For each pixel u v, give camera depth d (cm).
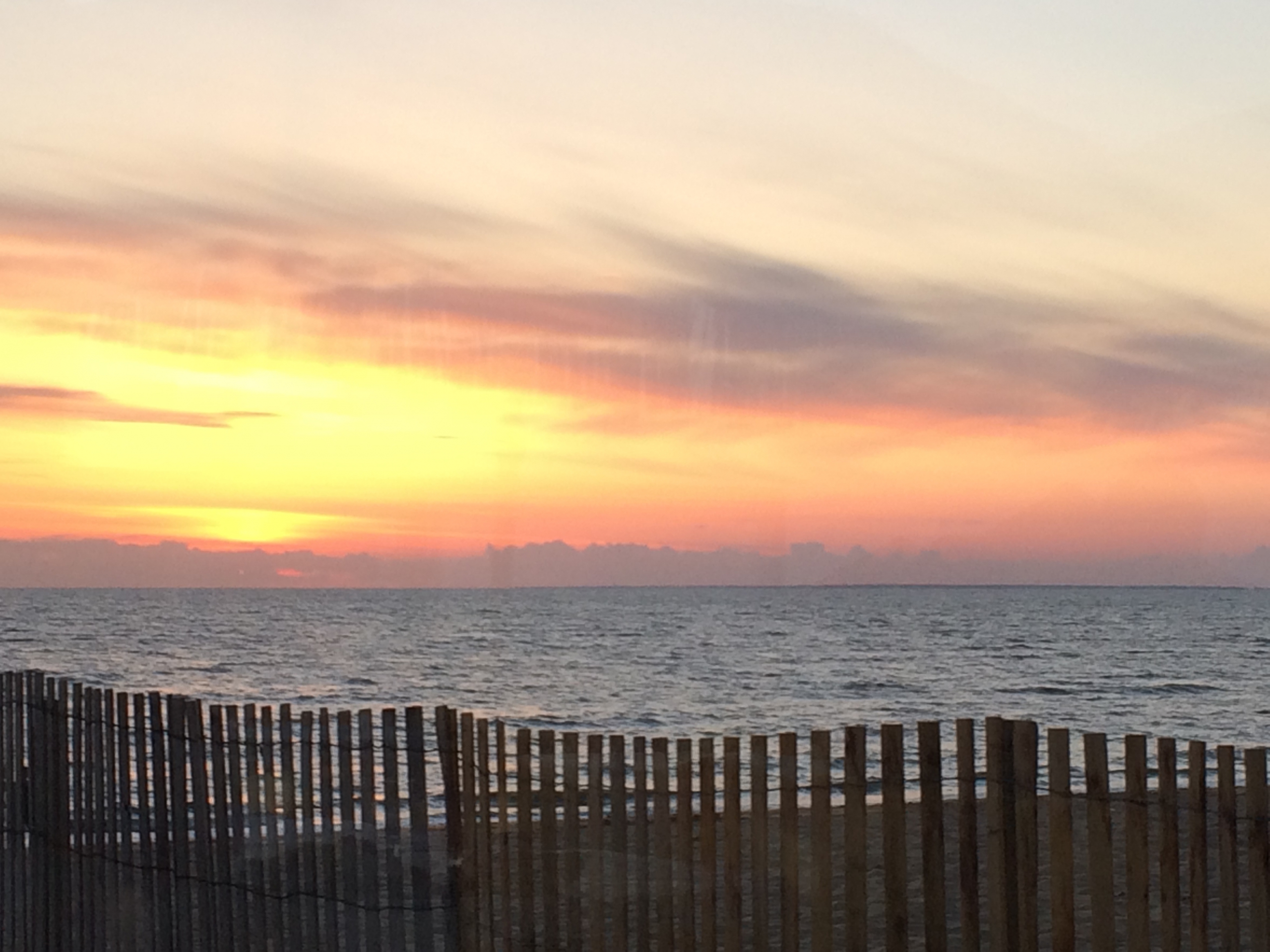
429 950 431
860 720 1764
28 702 585
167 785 507
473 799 426
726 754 372
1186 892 609
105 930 530
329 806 452
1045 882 660
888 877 351
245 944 473
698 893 392
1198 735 1576
